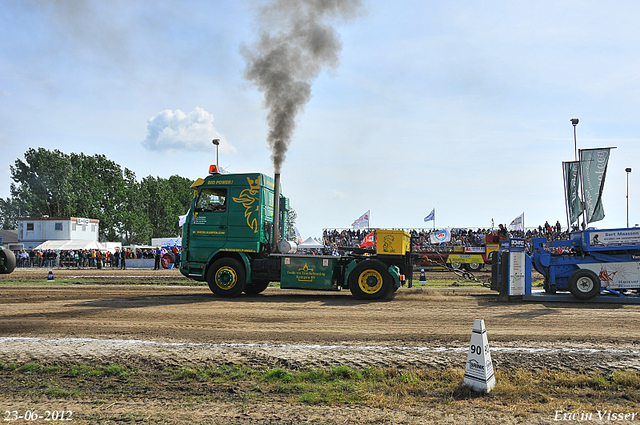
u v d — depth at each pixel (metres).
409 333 8.39
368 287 13.00
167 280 21.45
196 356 6.87
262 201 13.42
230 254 13.74
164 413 4.89
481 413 4.79
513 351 7.05
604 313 10.45
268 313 10.54
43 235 50.62
